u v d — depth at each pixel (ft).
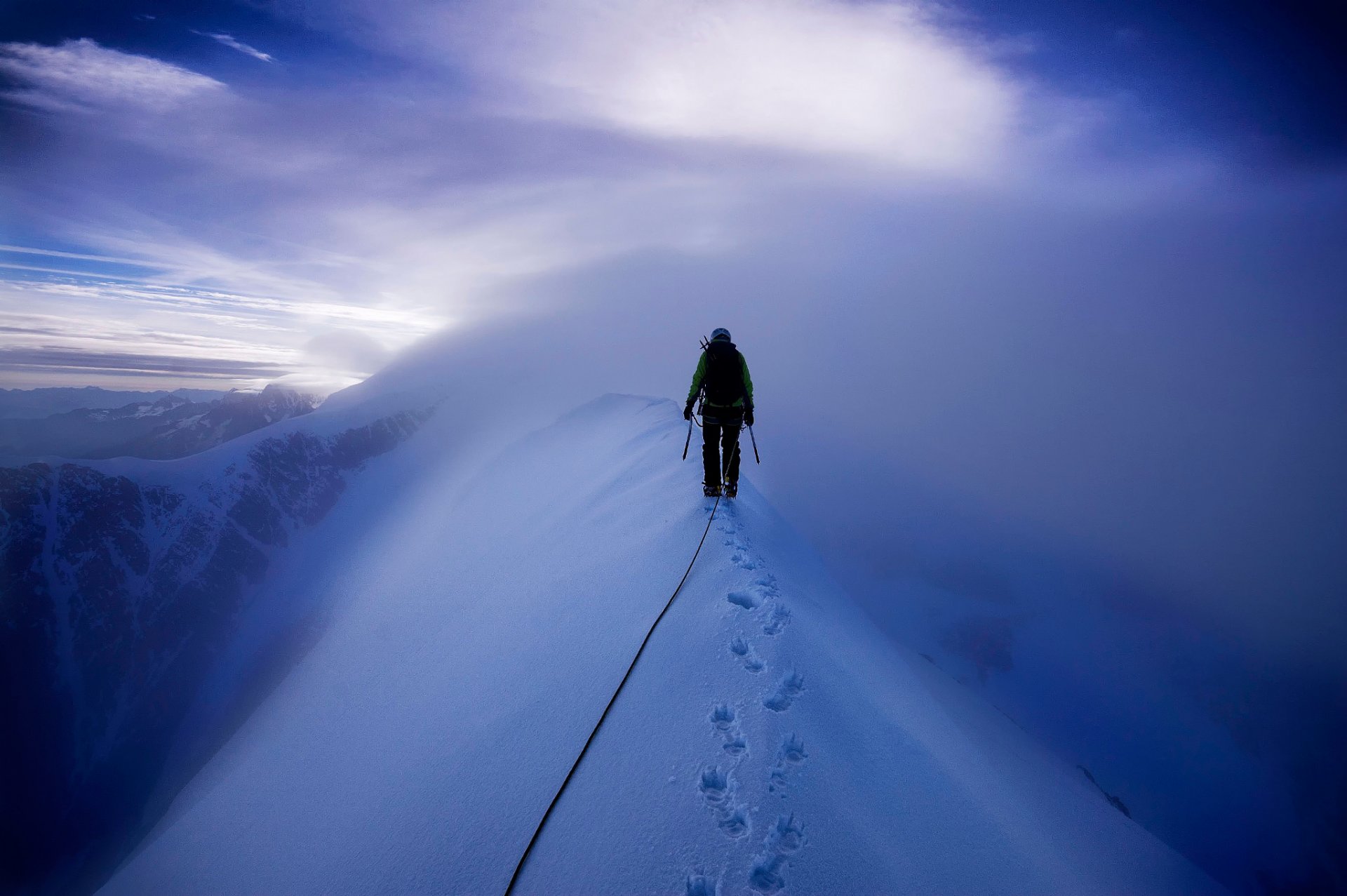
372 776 24.71
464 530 61.36
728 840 12.30
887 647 28.86
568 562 32.17
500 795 16.07
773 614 19.51
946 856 13.25
